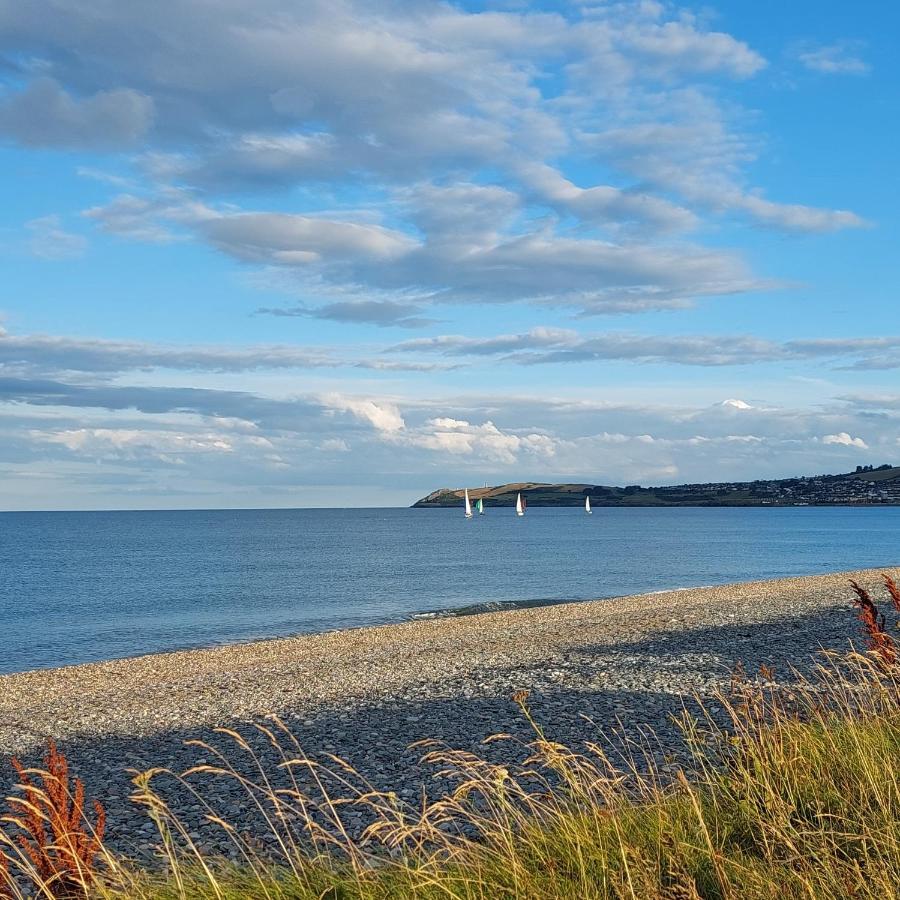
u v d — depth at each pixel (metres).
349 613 48.19
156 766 13.74
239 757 13.85
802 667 18.62
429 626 37.22
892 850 5.48
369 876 6.07
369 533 175.50
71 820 5.46
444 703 17.55
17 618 48.25
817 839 5.70
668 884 5.62
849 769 6.94
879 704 9.25
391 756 13.11
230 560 94.00
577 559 89.81
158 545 131.00
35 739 16.80
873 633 9.76
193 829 9.84
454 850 5.98
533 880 5.52
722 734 9.41
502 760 12.34
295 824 9.69
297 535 168.50
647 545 118.12
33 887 7.64
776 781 6.92
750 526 197.88
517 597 54.66
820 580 51.00
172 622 45.97
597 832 6.08
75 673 27.72
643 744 12.27
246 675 24.75
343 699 18.89
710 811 6.69
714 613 33.00
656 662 21.06
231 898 5.73
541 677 19.86
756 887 5.20
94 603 54.72
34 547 125.38
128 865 8.17
